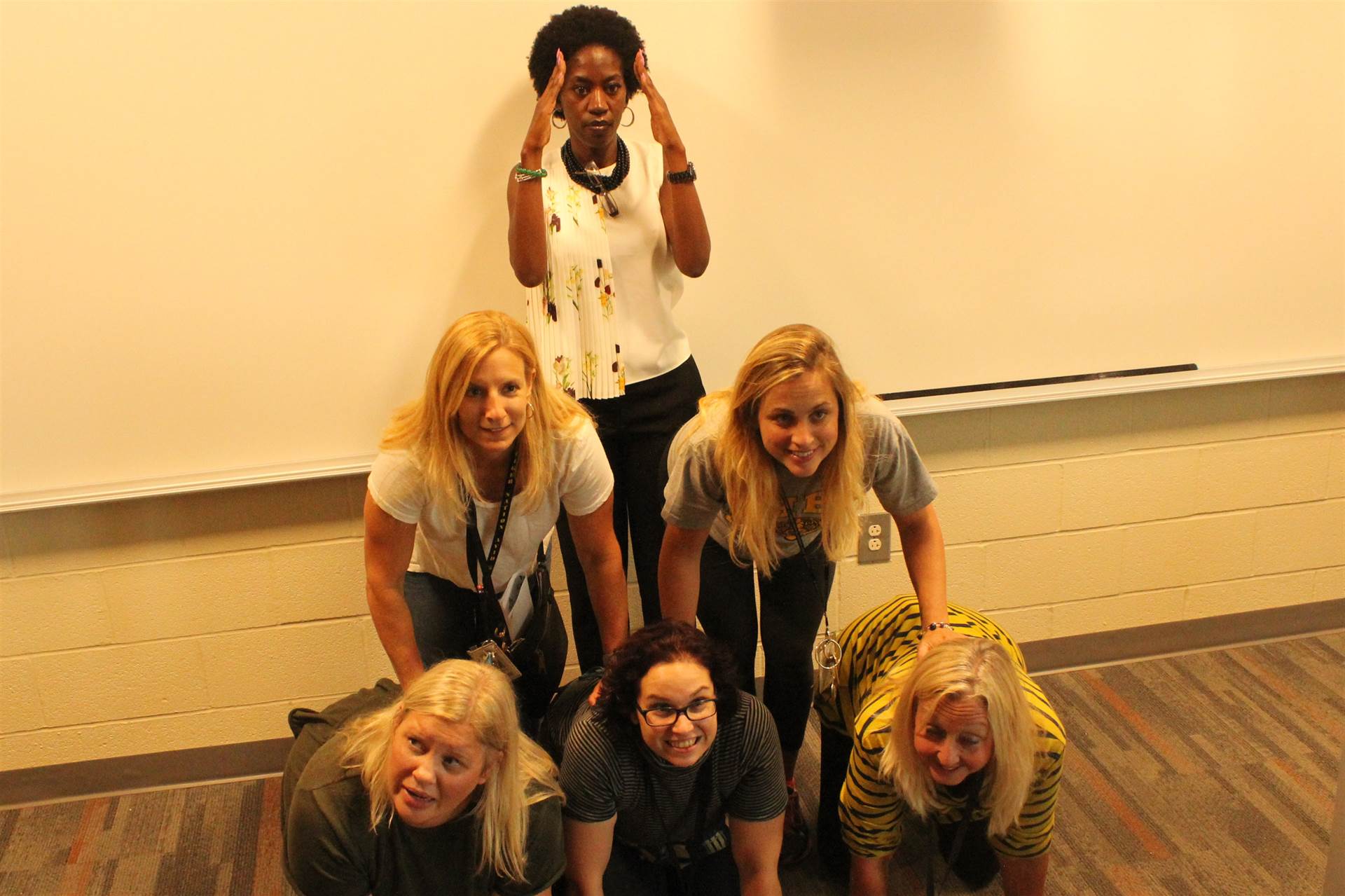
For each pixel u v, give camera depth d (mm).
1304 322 2635
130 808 2434
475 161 2160
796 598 1988
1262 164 2477
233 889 2156
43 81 1975
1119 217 2453
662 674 1597
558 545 2469
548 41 1966
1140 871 2102
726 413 1714
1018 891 1854
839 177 2303
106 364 2156
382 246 2182
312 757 1698
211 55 2018
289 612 2432
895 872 2133
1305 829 2201
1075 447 2654
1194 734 2533
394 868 1630
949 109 2303
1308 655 2865
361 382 2262
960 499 2650
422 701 1499
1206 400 2684
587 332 2066
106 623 2373
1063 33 2295
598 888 1806
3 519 2248
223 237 2119
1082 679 2799
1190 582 2861
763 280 2348
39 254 2066
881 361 2461
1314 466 2809
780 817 1807
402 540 1764
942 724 1577
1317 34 2396
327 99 2078
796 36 2191
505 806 1564
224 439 2250
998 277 2445
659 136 1995
